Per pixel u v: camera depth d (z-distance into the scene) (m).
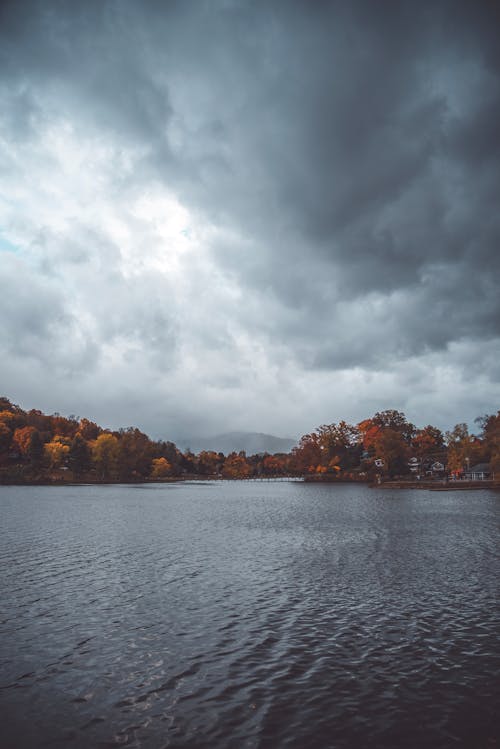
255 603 22.80
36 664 16.05
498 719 12.63
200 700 13.67
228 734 12.00
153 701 13.62
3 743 11.58
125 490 146.50
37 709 13.19
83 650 17.22
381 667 15.77
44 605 22.53
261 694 14.01
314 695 13.93
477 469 156.62
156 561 32.91
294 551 36.84
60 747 11.44
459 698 13.73
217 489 158.62
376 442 179.25
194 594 24.39
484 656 16.55
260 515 66.19
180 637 18.45
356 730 12.15
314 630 19.16
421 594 24.19
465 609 21.69
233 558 34.00
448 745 11.53
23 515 64.50
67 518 60.88
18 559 33.47
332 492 133.75
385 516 63.28
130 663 16.12
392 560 33.00
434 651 17.02
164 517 63.25
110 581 27.12
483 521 56.12
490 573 28.75
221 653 16.94
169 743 11.62
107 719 12.69
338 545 39.59
